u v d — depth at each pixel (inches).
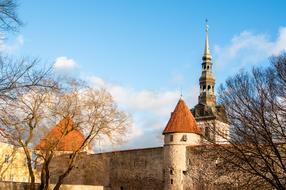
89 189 2743.6
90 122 2080.5
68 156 2758.4
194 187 2463.1
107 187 3129.9
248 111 1418.6
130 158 3073.3
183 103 2960.1
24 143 1900.8
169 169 2812.5
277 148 1402.6
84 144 2142.0
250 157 1375.5
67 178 3110.2
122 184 3070.9
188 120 2878.9
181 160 2778.1
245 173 1454.2
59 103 1999.3
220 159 1574.8
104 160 3201.3
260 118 1366.9
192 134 2824.8
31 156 2154.3
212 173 1927.9
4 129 966.4
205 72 4192.9
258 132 1344.7
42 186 1999.3
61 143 2145.7
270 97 1395.2
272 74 1433.3
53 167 2938.0
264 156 1401.3
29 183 2217.0
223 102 1496.1
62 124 2076.8
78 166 3083.2
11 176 2655.0
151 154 2965.1
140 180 2979.8
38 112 1871.3
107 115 2128.4
